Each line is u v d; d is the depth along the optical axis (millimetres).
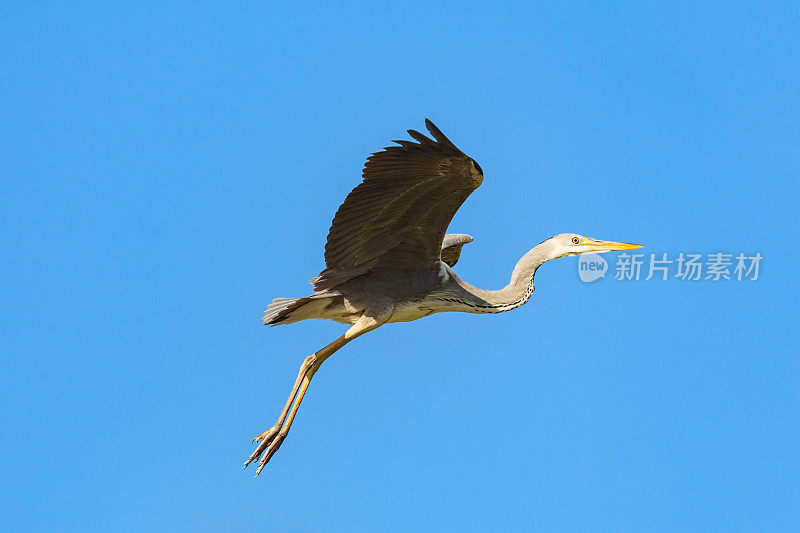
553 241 14938
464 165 11859
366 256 13258
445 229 13164
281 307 13867
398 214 12719
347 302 13547
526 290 14711
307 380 13102
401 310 13789
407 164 11875
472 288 14359
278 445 12766
